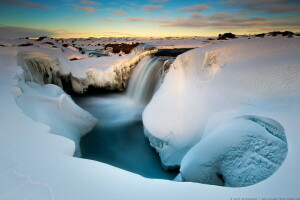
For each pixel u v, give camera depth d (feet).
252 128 11.78
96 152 26.96
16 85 21.30
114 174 7.92
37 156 8.98
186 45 73.00
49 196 6.77
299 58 18.65
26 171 7.97
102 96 50.55
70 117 26.66
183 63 26.81
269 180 6.93
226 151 12.31
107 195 6.83
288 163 7.51
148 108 27.91
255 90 16.51
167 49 59.72
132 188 7.14
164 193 6.88
